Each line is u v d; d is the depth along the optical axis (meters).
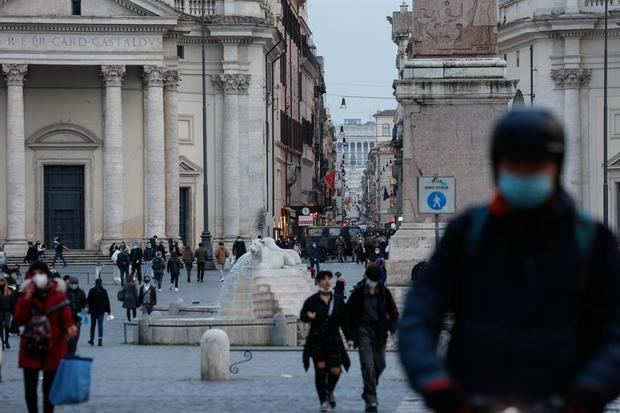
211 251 96.31
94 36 96.94
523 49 112.31
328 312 25.44
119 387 30.09
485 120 42.28
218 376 31.45
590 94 108.75
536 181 8.34
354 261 116.06
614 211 108.06
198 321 43.34
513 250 8.52
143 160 99.06
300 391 29.06
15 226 96.94
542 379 8.36
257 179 106.44
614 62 108.38
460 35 42.31
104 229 97.81
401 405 25.94
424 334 8.44
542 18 108.50
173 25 97.69
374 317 24.88
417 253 43.06
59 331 21.95
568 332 8.43
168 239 97.69
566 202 8.55
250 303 44.69
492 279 8.52
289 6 137.50
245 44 105.19
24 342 21.88
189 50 104.62
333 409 25.52
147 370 34.50
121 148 97.94
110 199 97.62
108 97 97.50
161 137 98.88
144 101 98.88
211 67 105.12
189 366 35.62
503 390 8.37
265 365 35.62
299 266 46.06
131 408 25.97
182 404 26.62
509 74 115.12
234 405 26.45
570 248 8.49
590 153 108.75
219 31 104.31
